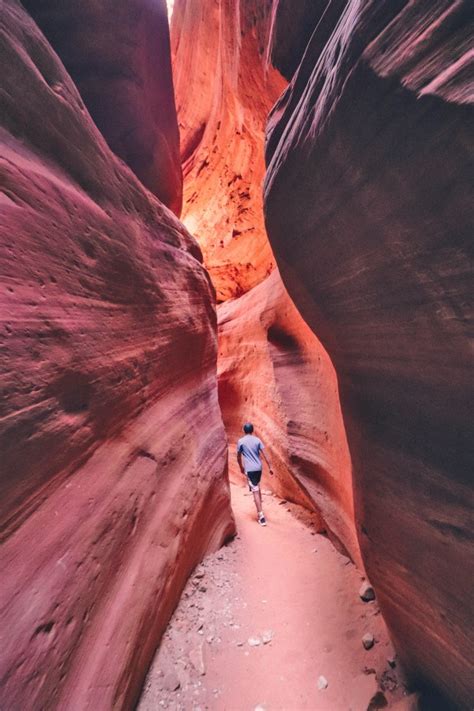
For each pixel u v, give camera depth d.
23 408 1.40
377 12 1.34
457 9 1.09
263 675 2.33
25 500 1.42
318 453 4.72
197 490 3.50
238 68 7.51
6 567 1.30
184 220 14.10
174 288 3.58
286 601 3.15
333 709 2.09
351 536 3.64
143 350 2.75
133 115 3.77
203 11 9.23
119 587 2.00
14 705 1.19
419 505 1.84
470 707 1.79
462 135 1.11
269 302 7.47
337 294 2.21
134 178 3.03
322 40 2.23
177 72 11.94
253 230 12.62
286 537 4.73
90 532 1.81
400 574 2.07
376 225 1.62
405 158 1.34
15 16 1.72
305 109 2.04
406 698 2.08
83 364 1.88
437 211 1.30
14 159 1.53
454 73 1.10
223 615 2.89
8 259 1.40
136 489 2.38
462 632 1.69
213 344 5.16
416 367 1.73
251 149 10.20
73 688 1.49
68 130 2.03
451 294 1.37
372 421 2.25
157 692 2.11
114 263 2.38
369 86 1.38
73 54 3.28
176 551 2.83
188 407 3.78
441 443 1.68
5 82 1.59
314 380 5.25
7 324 1.35
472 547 1.55
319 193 1.94
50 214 1.73
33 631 1.35
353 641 2.59
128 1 3.47
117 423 2.28
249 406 8.81
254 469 5.69
